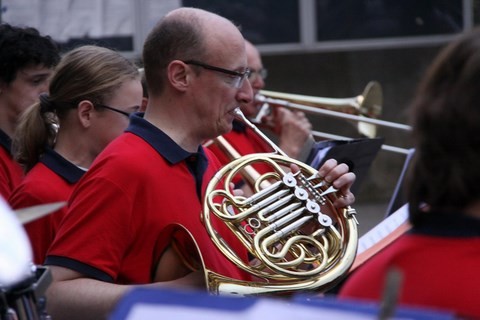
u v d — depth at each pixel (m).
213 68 5.56
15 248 3.09
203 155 5.75
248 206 5.47
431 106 3.39
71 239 5.33
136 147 5.48
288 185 5.58
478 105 3.30
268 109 10.38
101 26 15.06
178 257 5.43
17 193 6.30
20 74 7.36
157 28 5.67
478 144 3.31
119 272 5.37
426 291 3.34
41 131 6.46
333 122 16.33
